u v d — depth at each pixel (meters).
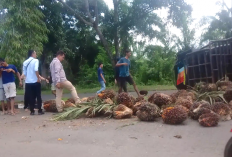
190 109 7.00
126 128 6.32
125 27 18.98
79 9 20.02
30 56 8.95
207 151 4.74
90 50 28.16
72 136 5.88
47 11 20.08
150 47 24.64
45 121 7.56
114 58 19.72
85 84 26.81
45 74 25.28
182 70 10.91
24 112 9.46
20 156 4.84
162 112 7.05
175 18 18.20
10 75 8.95
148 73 27.88
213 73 9.38
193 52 10.16
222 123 6.43
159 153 4.73
